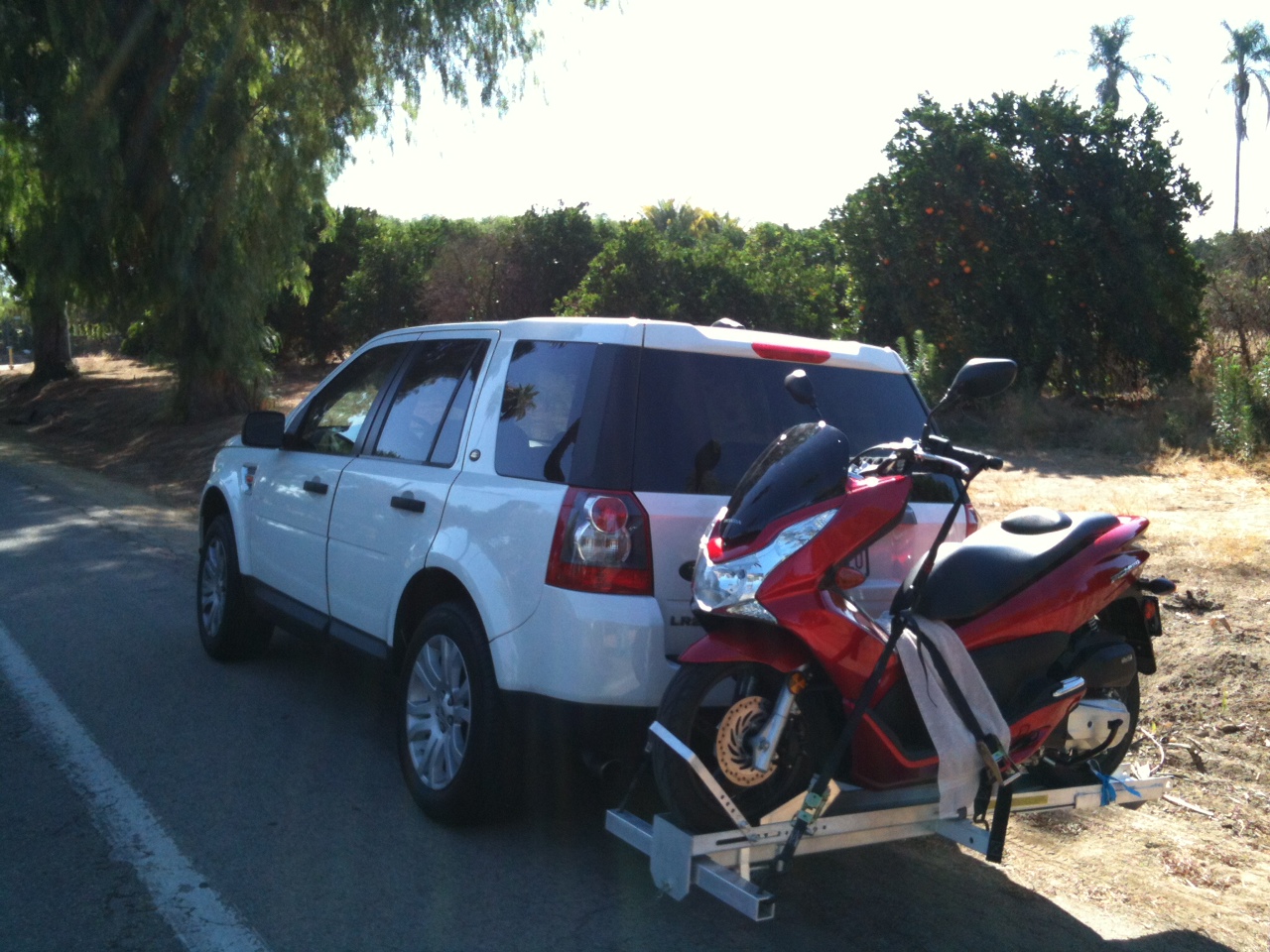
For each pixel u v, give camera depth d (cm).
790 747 368
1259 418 1205
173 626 761
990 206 1501
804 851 351
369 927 369
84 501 1417
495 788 423
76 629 747
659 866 348
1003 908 400
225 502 663
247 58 1797
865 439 455
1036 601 392
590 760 395
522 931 370
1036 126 1515
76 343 4975
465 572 429
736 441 425
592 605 387
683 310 1778
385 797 476
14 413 2980
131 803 461
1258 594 674
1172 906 404
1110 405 1528
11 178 1994
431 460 486
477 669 420
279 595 600
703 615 362
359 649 511
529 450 433
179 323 2009
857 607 372
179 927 364
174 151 1772
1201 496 993
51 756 513
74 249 1812
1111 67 4409
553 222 2392
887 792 367
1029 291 1480
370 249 2645
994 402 1478
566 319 451
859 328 1639
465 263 2447
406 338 556
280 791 479
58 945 351
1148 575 721
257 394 2148
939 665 368
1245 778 511
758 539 353
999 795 367
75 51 1662
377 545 498
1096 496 997
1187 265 1504
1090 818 484
